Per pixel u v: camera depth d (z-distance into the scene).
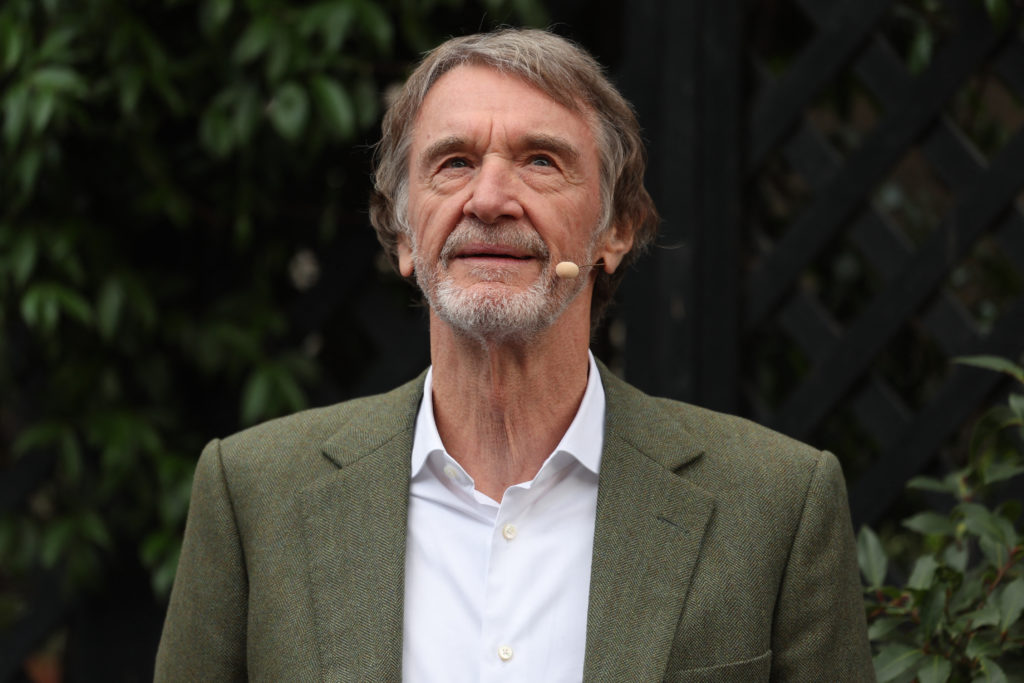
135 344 4.82
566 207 2.73
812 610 2.64
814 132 4.43
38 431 4.68
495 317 2.62
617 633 2.53
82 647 4.99
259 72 4.55
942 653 3.25
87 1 4.42
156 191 4.68
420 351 4.85
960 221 4.20
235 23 4.57
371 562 2.67
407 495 2.77
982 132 4.62
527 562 2.68
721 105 4.45
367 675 2.54
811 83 4.41
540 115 2.72
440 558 2.72
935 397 4.24
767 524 2.65
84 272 4.67
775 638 2.64
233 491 2.86
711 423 2.91
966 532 3.49
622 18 4.83
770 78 4.49
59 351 4.79
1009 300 4.71
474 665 2.61
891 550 4.83
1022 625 3.24
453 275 2.71
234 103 4.53
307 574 2.69
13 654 5.00
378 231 3.32
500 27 2.99
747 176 4.51
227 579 2.80
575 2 4.67
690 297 4.45
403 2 4.52
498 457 2.82
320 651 2.60
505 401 2.77
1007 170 4.13
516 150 2.71
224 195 4.82
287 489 2.82
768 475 2.73
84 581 4.91
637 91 4.53
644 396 2.98
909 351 4.82
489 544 2.71
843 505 2.77
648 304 4.53
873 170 4.32
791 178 4.87
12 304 4.70
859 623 2.73
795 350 4.88
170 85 4.51
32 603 5.03
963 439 4.44
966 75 4.20
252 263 4.97
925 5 4.30
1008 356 4.14
